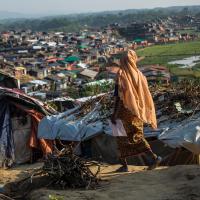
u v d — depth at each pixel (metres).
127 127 7.40
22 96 12.82
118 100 7.37
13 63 105.62
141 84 7.46
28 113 12.39
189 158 10.22
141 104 7.38
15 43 163.00
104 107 11.25
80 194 6.41
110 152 10.45
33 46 147.50
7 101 12.55
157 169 7.51
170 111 10.99
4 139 12.25
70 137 10.89
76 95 36.50
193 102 11.19
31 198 6.64
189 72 82.12
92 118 11.13
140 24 193.88
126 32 194.00
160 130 10.16
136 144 7.48
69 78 87.31
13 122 12.39
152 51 136.88
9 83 18.08
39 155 12.34
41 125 11.44
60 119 11.41
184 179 6.69
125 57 7.43
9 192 7.38
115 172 7.73
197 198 5.88
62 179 6.98
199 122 9.95
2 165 12.00
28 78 88.06
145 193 6.26
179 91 11.98
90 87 35.53
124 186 6.69
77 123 11.05
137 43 160.88
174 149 10.18
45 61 113.75
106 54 129.00
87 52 130.12
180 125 10.20
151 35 177.75
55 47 147.38
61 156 7.26
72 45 154.88
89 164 8.22
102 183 7.04
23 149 12.35
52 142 12.27
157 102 11.66
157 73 59.94
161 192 6.25
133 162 9.89
